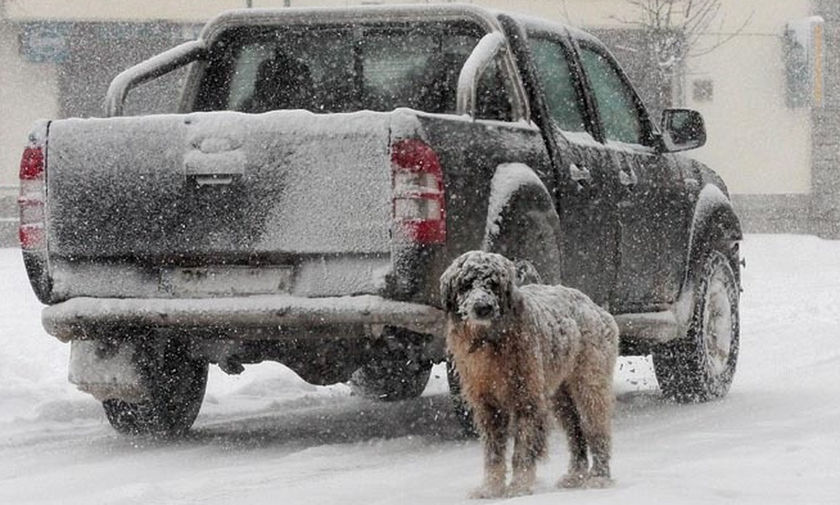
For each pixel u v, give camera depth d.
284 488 9.65
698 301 14.58
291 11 12.95
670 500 8.30
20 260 35.75
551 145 12.44
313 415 14.09
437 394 15.74
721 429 12.20
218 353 12.09
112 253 11.47
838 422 12.38
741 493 8.66
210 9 49.75
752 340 19.59
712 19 50.66
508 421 9.17
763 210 53.78
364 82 13.13
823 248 42.03
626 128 14.40
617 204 13.34
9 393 14.76
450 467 10.48
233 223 11.12
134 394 11.77
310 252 10.92
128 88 13.02
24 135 49.19
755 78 53.59
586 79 13.58
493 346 8.93
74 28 49.31
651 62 46.62
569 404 9.78
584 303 9.72
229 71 13.62
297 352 11.84
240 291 11.15
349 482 9.84
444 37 12.85
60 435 12.65
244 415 14.14
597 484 9.40
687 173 15.03
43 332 19.75
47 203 11.63
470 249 11.10
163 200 11.31
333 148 10.88
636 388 15.93
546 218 11.94
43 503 9.39
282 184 11.01
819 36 53.25
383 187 10.76
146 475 10.49
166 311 11.19
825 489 8.79
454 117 11.29
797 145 54.19
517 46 12.57
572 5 51.09
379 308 10.70
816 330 20.34
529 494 9.09
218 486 9.77
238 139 11.12
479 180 11.29
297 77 13.36
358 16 12.70
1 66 49.03
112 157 11.45
